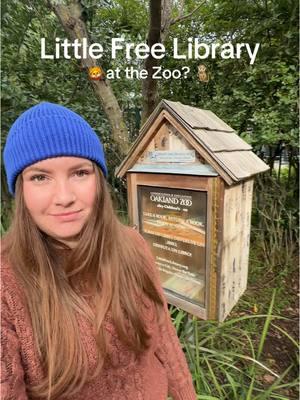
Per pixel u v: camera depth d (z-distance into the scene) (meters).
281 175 2.82
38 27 2.47
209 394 1.25
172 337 0.87
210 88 2.77
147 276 0.79
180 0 2.73
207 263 1.21
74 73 2.60
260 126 2.23
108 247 0.69
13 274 0.60
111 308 0.66
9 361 0.52
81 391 0.62
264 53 2.38
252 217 2.89
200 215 1.21
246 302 2.16
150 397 0.73
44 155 0.59
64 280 0.65
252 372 1.44
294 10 2.18
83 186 0.63
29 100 2.36
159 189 1.33
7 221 2.12
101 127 2.57
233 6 2.47
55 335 0.58
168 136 1.25
